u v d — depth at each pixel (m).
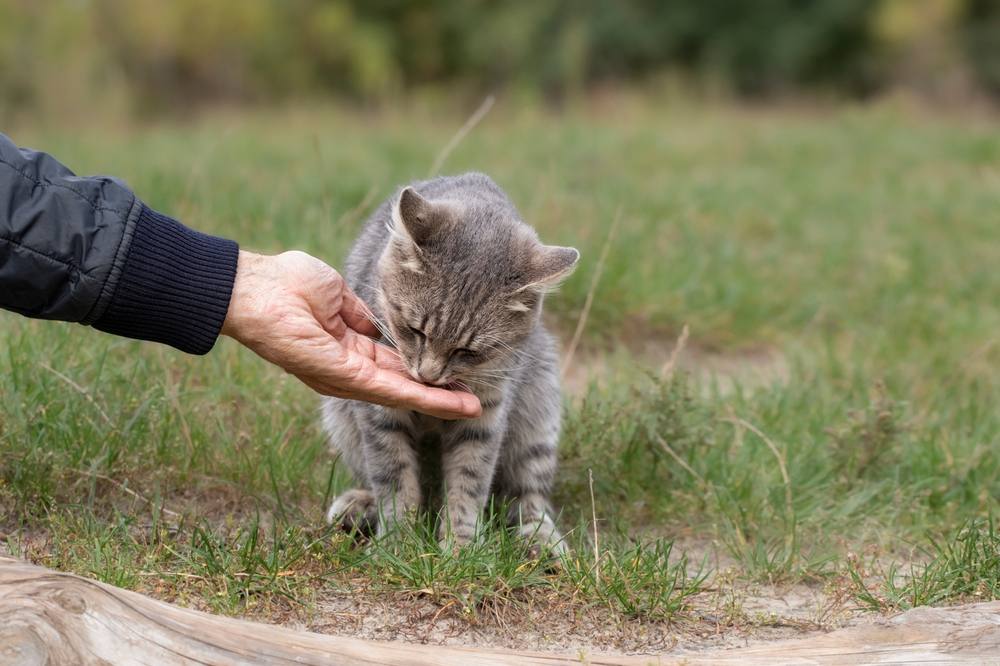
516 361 1.65
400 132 4.32
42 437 1.60
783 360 2.18
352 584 1.45
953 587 1.49
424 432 1.66
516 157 3.62
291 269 1.46
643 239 2.48
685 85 7.01
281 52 6.99
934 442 1.83
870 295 2.46
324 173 2.70
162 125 5.51
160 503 1.55
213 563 1.43
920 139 4.62
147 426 1.65
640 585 1.46
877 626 1.36
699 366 2.12
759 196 3.26
